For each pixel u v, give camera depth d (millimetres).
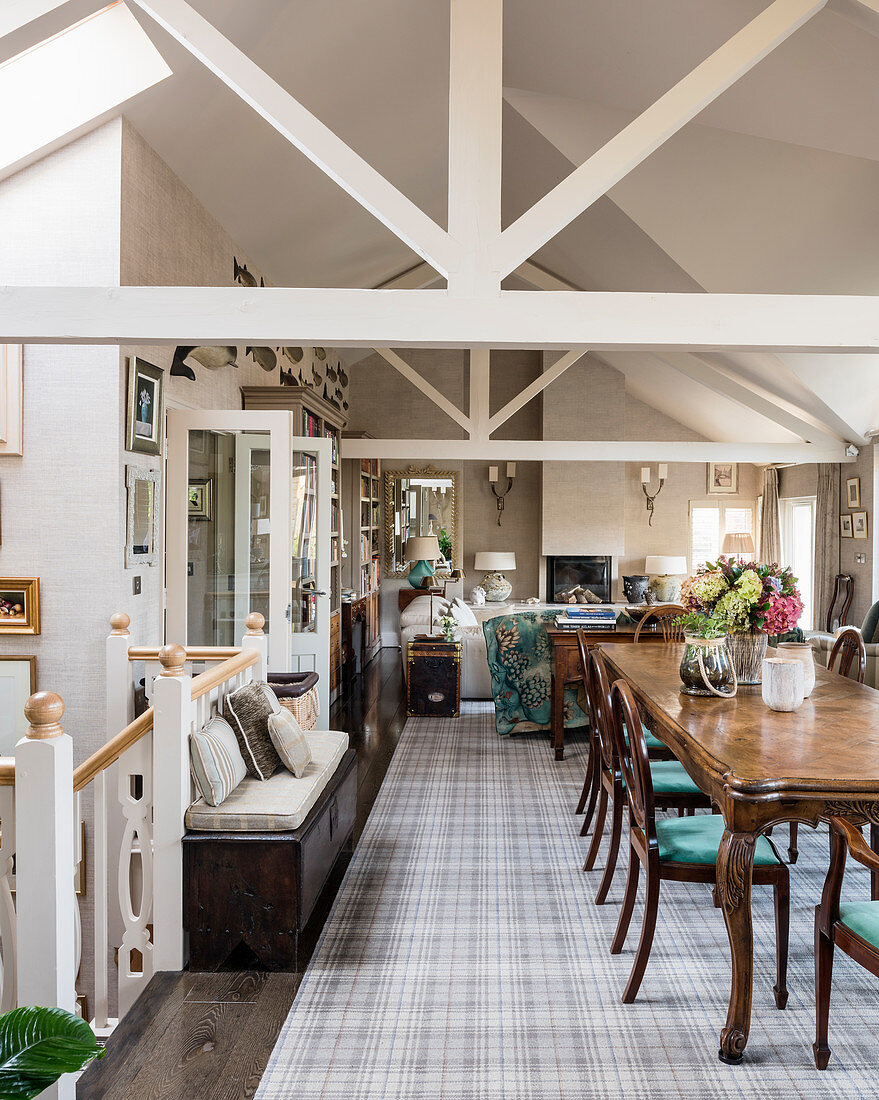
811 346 2883
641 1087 2062
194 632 4535
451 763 5066
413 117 5230
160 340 2828
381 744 5523
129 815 2773
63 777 1961
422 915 3041
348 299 2822
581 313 2844
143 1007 2465
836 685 3461
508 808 4223
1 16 2494
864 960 1976
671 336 2861
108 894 3463
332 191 5352
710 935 2891
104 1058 2199
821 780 2104
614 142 2768
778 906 2430
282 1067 2150
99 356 3631
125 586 3746
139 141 3768
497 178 2816
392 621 10242
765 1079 2096
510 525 10555
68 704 3639
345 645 7711
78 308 2797
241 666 3408
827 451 7848
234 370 5430
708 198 5051
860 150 3887
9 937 2027
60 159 3590
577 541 10188
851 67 3303
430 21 4270
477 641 6926
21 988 1928
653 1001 2463
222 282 5039
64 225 3580
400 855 3607
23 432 3637
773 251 5211
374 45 4258
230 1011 2438
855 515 7879
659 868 2457
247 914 2689
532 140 5672
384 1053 2209
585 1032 2303
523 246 2812
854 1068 2141
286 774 3219
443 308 2826
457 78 2816
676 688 3332
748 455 7934
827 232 4926
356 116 4875
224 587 4652
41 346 3635
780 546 9977
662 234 5371
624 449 8062
